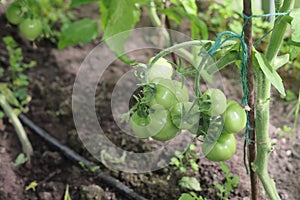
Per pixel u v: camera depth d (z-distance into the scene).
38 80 2.08
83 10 2.40
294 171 1.77
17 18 1.83
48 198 1.76
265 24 1.93
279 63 1.43
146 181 1.75
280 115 1.93
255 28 1.94
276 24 1.37
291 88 2.00
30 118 1.97
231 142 1.37
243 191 1.70
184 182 1.71
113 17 1.63
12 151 1.89
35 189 1.79
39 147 1.90
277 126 1.90
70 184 1.79
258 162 1.44
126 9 1.60
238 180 1.67
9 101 1.96
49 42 2.23
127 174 1.77
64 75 2.10
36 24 1.82
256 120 1.41
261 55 1.34
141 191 1.74
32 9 1.91
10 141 1.91
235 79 2.00
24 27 1.82
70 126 1.93
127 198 1.74
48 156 1.85
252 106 1.37
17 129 1.84
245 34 1.31
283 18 1.35
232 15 1.97
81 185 1.77
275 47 1.38
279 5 1.38
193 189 1.72
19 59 2.07
